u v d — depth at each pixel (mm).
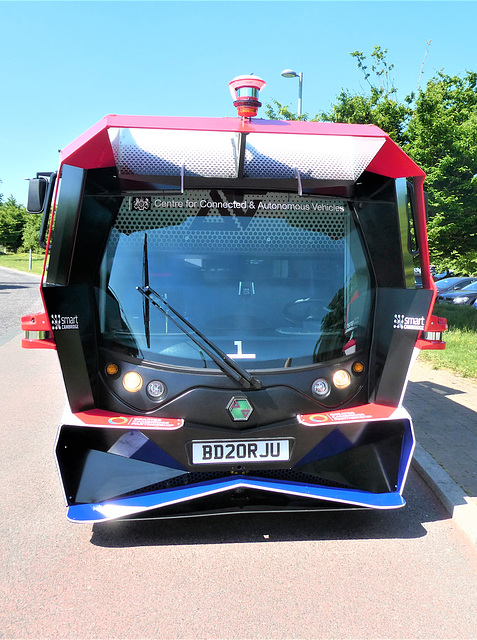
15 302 22688
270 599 3025
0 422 6469
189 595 3068
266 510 3594
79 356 3484
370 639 2705
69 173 3410
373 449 3727
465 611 2926
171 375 3531
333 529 3855
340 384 3717
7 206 89562
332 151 3545
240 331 3615
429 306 3533
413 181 3623
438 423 5984
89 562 3422
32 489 4547
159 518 3471
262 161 3553
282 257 3662
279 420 3594
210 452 3525
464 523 3783
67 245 3426
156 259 3580
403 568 3346
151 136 3400
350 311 3736
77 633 2748
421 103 12336
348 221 3699
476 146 11883
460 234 13031
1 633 2750
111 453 3561
